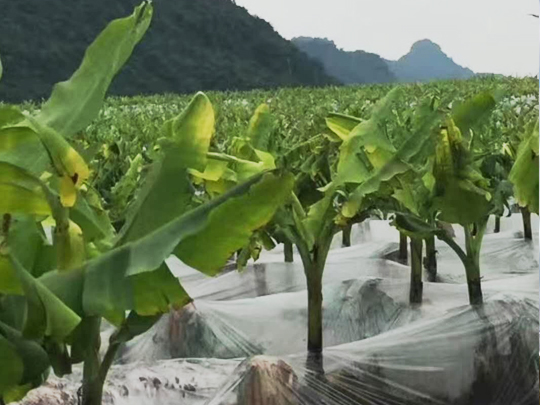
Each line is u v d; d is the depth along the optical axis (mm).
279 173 1894
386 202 3795
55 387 3059
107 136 7637
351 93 18672
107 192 4832
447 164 3832
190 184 2201
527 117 7578
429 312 4215
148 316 2246
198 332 4043
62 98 2414
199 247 1918
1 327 2018
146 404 3146
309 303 3621
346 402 3467
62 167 1825
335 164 4438
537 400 3791
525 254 5699
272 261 5688
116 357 4023
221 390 3186
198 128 2270
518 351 3842
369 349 3674
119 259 1979
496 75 19750
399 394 3590
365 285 4391
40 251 2244
